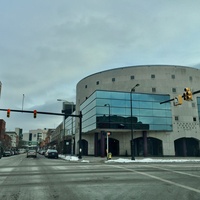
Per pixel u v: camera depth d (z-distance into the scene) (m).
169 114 50.03
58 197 8.30
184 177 13.74
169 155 49.91
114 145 52.28
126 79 54.06
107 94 46.38
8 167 20.88
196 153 52.50
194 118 53.06
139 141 51.03
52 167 20.80
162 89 52.66
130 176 14.07
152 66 53.78
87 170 17.77
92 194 8.80
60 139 98.50
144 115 48.03
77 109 66.12
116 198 8.18
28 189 9.77
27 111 31.12
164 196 8.54
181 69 54.44
